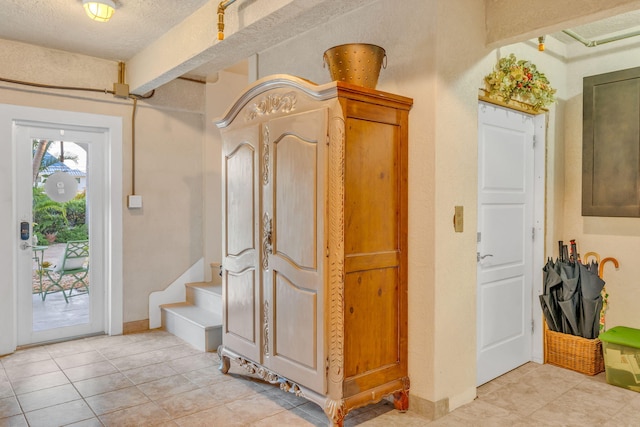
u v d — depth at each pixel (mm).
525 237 3416
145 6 3006
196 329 3775
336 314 2270
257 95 2783
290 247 2512
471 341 2730
